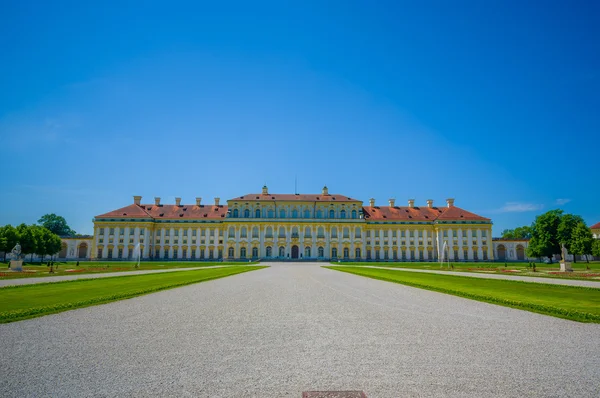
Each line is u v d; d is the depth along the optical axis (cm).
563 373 775
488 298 1817
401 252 11125
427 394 671
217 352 929
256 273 4303
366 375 767
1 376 752
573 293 2097
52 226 13175
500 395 666
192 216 11206
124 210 10875
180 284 2584
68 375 760
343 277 3631
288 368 810
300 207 11325
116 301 1802
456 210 11300
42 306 1542
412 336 1098
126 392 677
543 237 8138
